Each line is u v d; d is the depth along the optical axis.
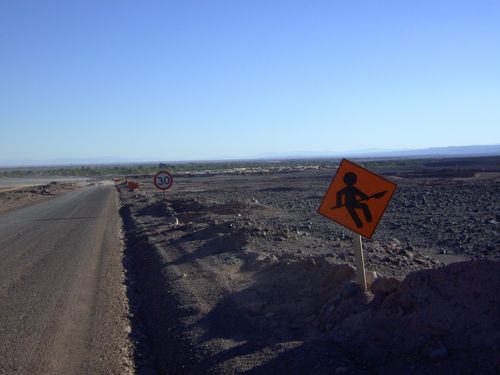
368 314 6.67
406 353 5.78
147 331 8.98
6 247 18.84
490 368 5.07
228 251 14.23
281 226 19.36
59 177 163.00
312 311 7.87
